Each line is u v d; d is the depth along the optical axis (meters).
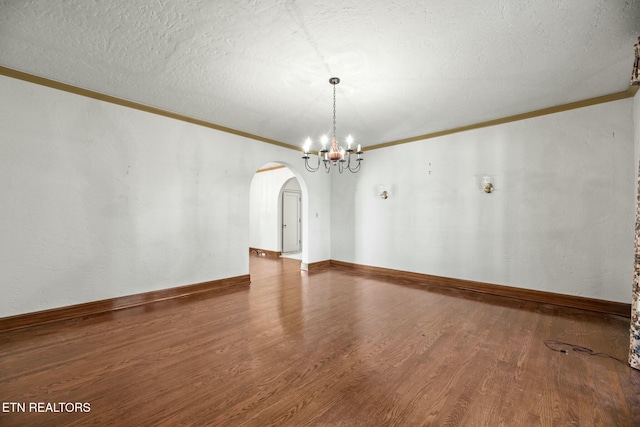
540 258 3.64
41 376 1.90
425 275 4.71
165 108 3.63
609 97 3.19
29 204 2.78
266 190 7.89
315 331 2.67
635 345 2.02
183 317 3.04
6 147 2.67
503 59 2.45
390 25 2.01
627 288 3.10
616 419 1.51
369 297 3.81
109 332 2.63
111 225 3.29
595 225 3.28
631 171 3.08
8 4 1.80
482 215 4.11
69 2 1.79
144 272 3.54
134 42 2.23
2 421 1.48
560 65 2.54
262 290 4.17
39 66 2.62
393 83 2.89
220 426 1.46
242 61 2.50
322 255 6.07
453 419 1.51
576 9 1.84
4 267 2.65
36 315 2.79
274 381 1.86
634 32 2.06
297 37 2.15
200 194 4.08
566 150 3.46
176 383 1.83
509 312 3.23
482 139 4.11
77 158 3.06
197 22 1.98
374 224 5.46
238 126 4.35
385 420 1.51
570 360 2.14
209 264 4.18
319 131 4.58
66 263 2.99
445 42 2.21
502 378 1.90
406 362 2.11
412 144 4.90
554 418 1.52
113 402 1.64
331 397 1.70
